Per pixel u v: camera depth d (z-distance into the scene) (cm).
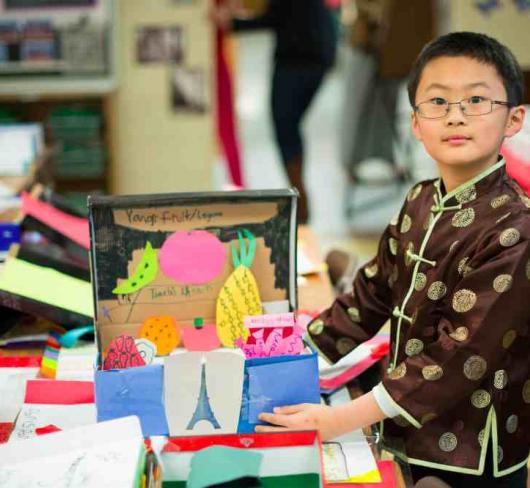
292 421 131
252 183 589
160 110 461
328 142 722
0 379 162
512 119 141
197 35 454
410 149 573
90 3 432
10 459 119
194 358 131
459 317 130
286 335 140
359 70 519
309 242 245
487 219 135
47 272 196
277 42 464
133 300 156
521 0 400
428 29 454
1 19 431
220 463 116
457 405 137
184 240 156
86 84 438
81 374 164
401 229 151
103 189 456
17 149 293
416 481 146
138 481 112
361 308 160
